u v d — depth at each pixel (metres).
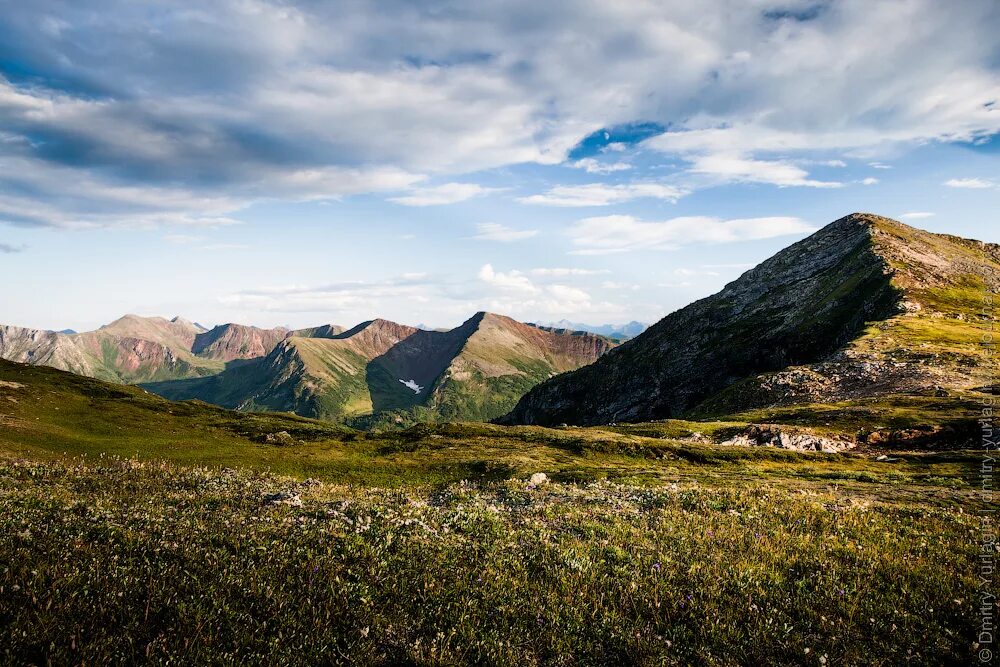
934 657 9.48
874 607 11.07
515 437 78.62
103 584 9.54
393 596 10.52
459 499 22.05
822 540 15.03
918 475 35.22
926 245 191.00
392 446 75.94
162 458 58.84
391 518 15.02
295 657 8.38
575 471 40.00
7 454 47.88
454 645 9.26
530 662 9.01
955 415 65.94
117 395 113.31
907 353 99.38
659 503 20.19
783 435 67.56
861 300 153.62
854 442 65.12
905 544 14.84
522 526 15.84
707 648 9.62
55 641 7.74
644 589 11.65
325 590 10.34
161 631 8.45
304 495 19.83
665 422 89.19
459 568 11.95
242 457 62.25
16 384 97.69
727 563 13.07
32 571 9.47
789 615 10.81
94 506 15.19
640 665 9.10
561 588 11.48
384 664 8.67
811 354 149.25
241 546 12.27
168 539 12.46
